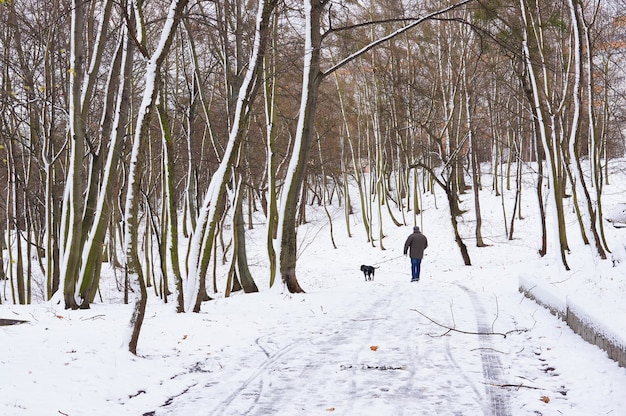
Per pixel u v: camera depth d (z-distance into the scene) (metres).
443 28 32.84
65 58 16.94
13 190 22.00
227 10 16.70
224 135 20.28
